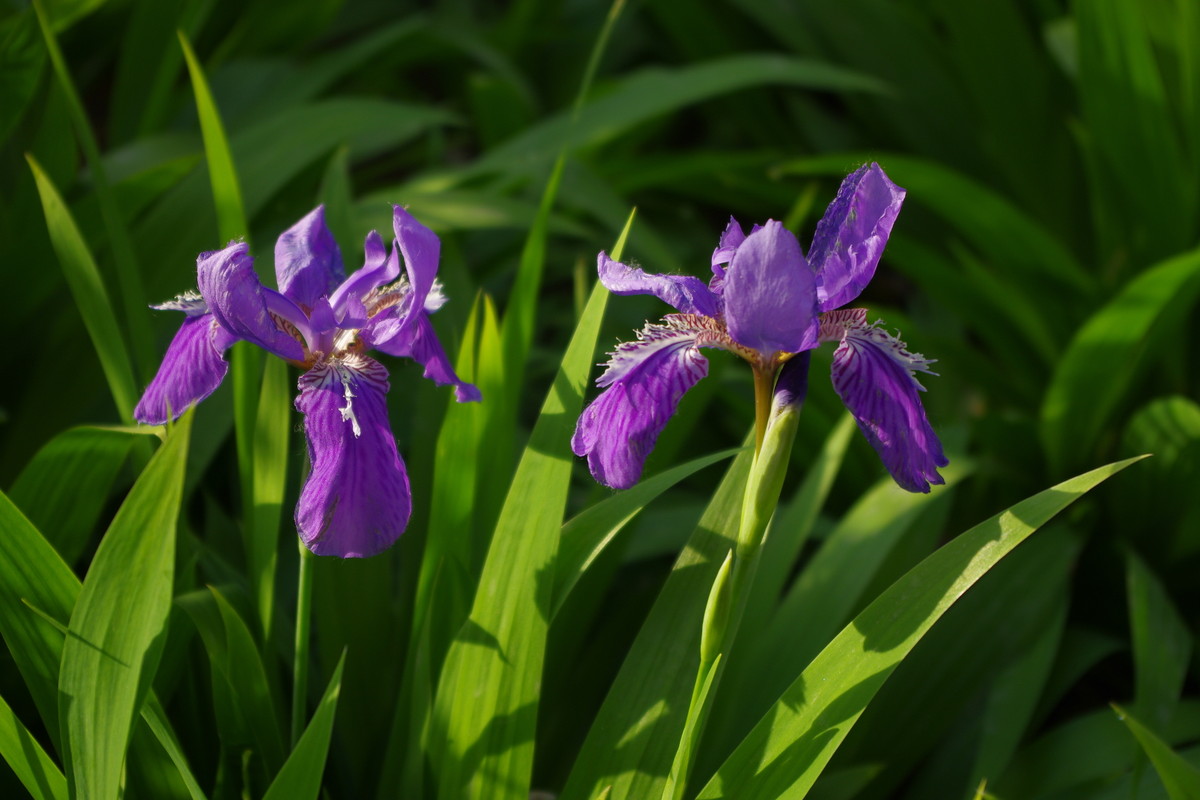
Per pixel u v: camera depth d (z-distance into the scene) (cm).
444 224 132
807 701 107
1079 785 118
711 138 232
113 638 105
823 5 192
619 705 111
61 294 131
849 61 192
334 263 111
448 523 114
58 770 108
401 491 105
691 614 112
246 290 105
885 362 106
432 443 123
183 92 172
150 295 127
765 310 102
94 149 119
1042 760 122
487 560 109
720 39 208
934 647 126
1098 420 143
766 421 106
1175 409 131
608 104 161
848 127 205
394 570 126
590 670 126
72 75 169
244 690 110
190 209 129
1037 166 184
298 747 105
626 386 105
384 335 106
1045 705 128
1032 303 161
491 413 115
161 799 111
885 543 121
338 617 117
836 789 117
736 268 102
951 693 125
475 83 192
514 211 139
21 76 126
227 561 123
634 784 110
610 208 151
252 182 132
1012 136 182
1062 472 151
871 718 124
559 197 149
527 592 109
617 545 122
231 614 108
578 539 110
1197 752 118
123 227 119
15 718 107
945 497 130
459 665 110
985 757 121
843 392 105
